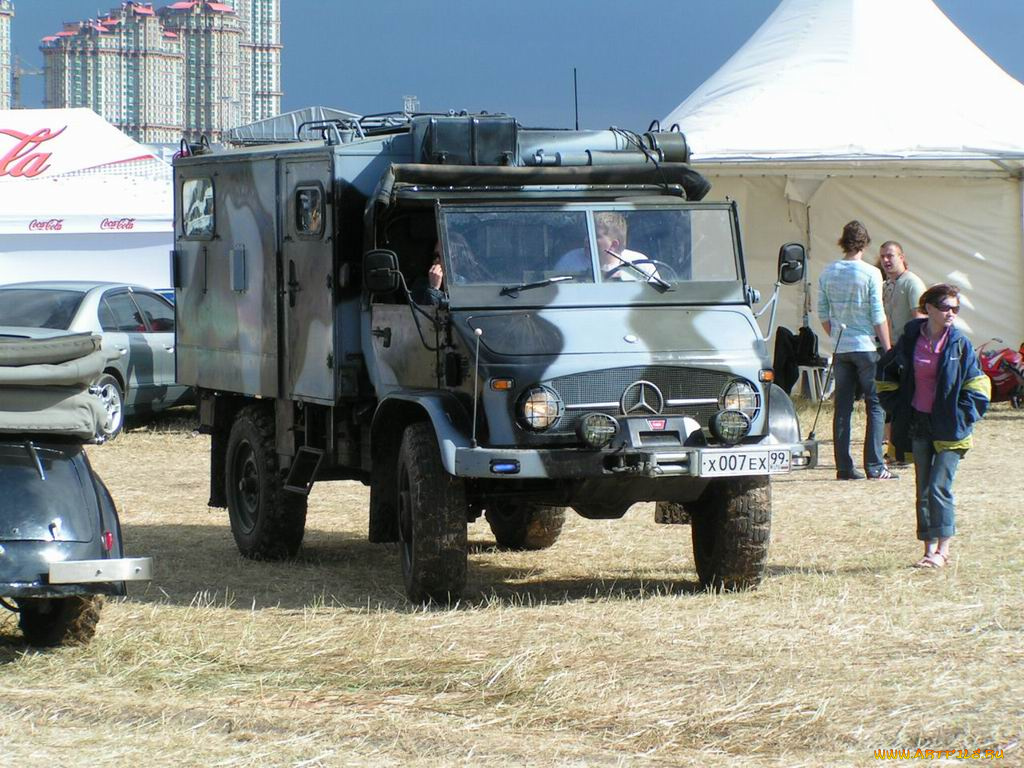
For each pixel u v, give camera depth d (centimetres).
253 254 1692
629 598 1431
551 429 1311
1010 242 3347
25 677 1130
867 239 2239
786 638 1219
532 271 1395
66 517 1147
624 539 1819
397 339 1448
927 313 1529
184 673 1138
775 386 1433
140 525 1970
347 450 1559
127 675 1134
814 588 1440
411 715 1012
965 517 1886
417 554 1362
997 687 1059
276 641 1241
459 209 1405
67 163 3769
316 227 1539
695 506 1462
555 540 1758
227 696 1070
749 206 3344
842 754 917
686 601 1389
